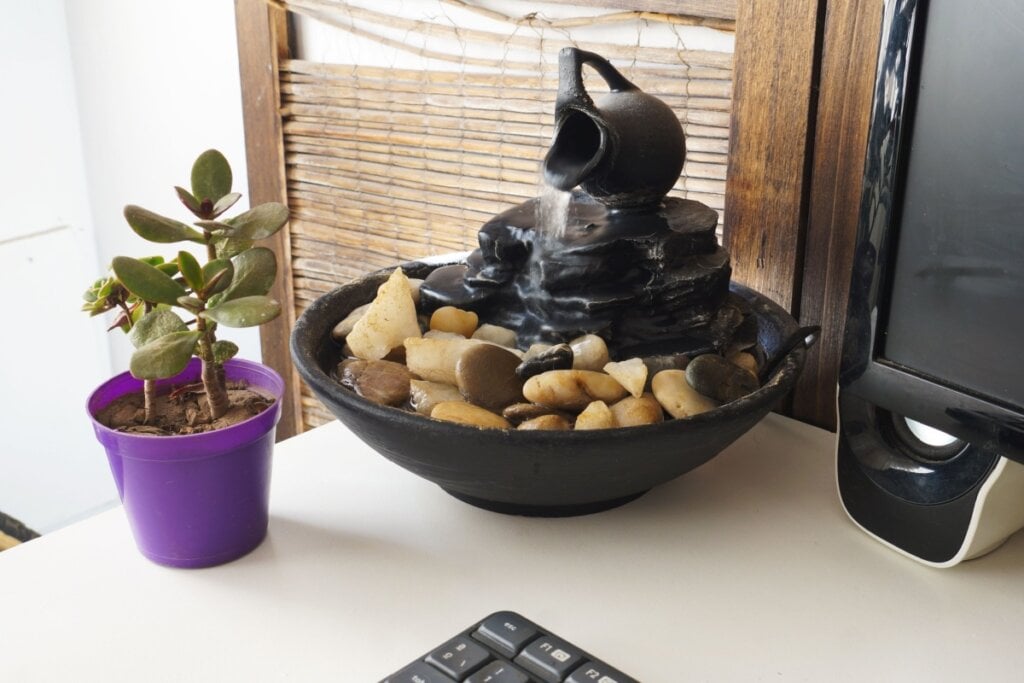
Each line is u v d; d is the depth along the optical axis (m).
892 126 0.66
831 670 0.59
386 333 0.76
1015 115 0.59
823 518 0.73
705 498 0.76
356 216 1.13
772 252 0.86
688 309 0.75
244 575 0.67
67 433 1.61
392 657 0.60
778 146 0.83
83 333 1.58
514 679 0.55
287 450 0.82
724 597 0.65
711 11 0.85
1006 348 0.61
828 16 0.79
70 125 1.42
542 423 0.67
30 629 0.62
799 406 0.89
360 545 0.70
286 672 0.58
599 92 0.93
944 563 0.67
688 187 0.91
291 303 1.21
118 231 1.45
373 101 1.07
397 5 1.05
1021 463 0.61
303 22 1.12
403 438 0.64
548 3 0.95
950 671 0.59
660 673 0.58
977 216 0.62
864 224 0.69
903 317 0.67
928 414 0.66
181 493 0.65
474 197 1.04
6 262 1.48
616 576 0.67
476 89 1.00
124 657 0.60
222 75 1.20
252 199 1.20
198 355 0.67
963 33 0.61
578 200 0.83
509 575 0.67
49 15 1.37
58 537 0.71
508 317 0.79
